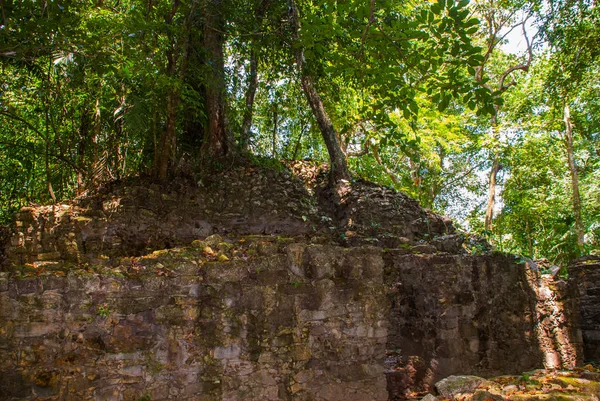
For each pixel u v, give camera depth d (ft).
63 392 13.32
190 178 30.32
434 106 46.93
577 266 28.78
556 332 23.77
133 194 27.30
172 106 26.32
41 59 26.45
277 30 31.86
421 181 66.90
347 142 47.70
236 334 15.21
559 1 34.37
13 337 13.12
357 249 17.48
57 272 15.07
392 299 22.53
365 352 16.87
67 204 26.27
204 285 15.33
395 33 18.22
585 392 14.70
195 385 14.62
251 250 16.88
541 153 57.06
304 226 31.60
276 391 15.33
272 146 42.83
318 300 16.28
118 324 14.21
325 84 37.01
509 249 62.03
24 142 30.25
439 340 20.06
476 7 50.83
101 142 29.78
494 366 21.04
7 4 19.21
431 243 30.68
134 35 23.30
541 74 50.34
